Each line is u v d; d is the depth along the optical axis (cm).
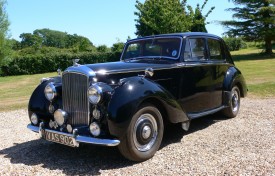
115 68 477
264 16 3347
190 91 575
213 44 654
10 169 438
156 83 484
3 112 896
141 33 2447
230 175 391
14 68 2934
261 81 1311
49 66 3045
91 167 441
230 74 687
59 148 531
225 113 696
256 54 3556
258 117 701
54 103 495
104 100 430
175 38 577
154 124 469
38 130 494
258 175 388
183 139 557
